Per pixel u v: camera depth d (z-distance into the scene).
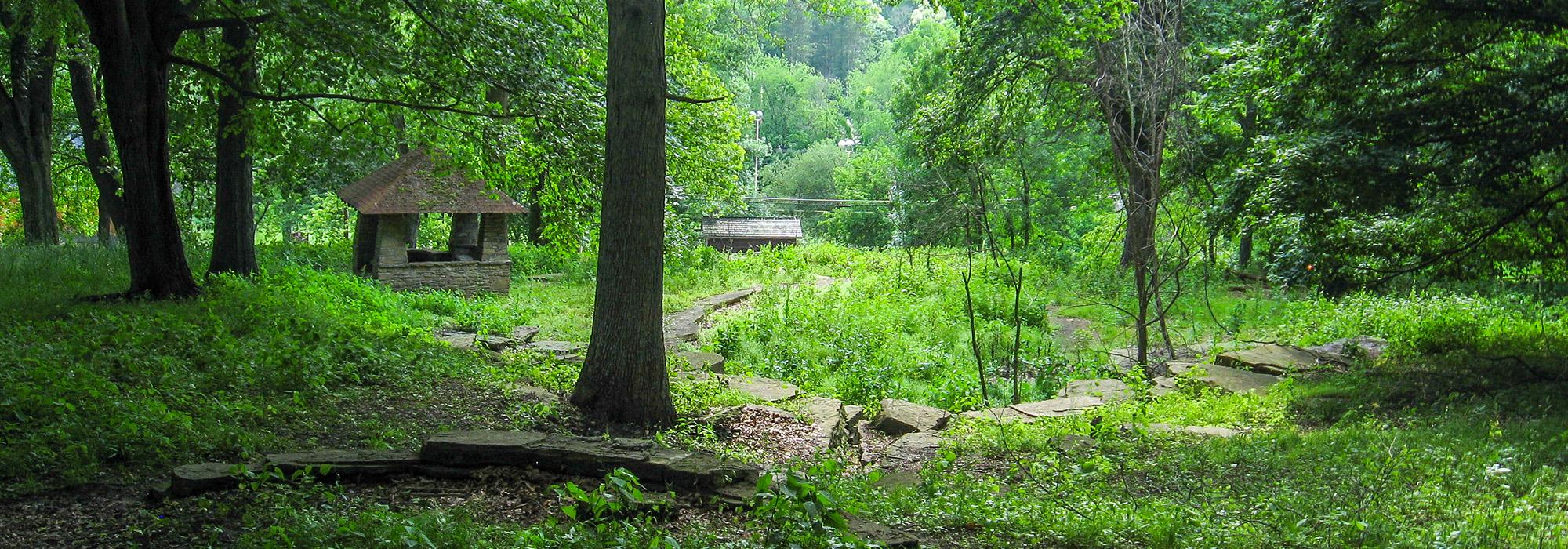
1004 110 30.16
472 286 21.67
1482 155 13.14
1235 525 6.80
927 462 9.73
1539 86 13.25
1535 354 14.03
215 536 5.86
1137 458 9.71
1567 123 12.91
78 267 18.64
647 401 10.87
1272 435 10.45
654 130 10.66
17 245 23.84
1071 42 20.64
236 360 10.41
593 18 20.58
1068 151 42.50
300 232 51.50
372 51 14.39
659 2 10.59
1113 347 19.61
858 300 22.77
